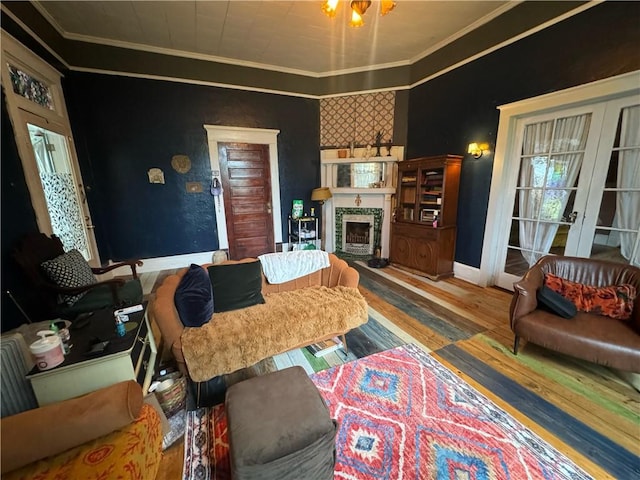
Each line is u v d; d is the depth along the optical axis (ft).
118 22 10.33
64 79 11.07
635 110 7.15
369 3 6.41
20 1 8.43
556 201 9.11
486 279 11.33
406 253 13.44
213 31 11.04
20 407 4.09
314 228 17.06
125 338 4.65
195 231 14.75
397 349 7.29
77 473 3.09
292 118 15.58
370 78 14.70
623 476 4.10
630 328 5.77
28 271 6.54
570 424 4.98
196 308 6.02
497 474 4.12
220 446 4.70
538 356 6.93
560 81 8.26
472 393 5.72
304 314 6.41
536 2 8.62
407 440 4.69
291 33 11.21
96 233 12.59
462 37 11.13
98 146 12.39
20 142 7.63
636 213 7.40
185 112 13.52
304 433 3.57
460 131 11.71
